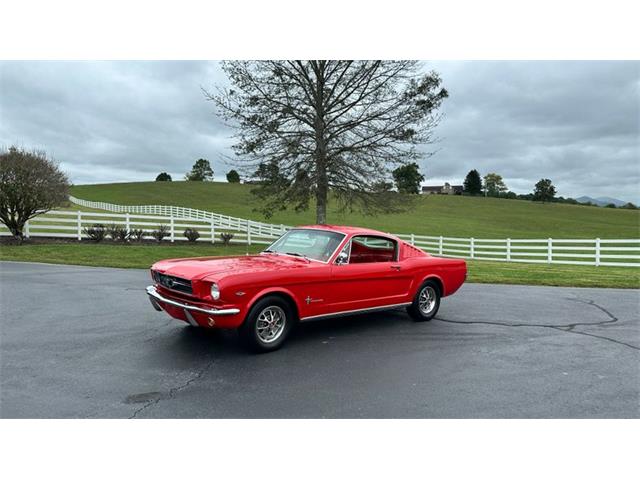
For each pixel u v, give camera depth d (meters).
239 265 5.92
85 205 58.62
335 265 6.32
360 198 20.39
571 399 4.52
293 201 19.91
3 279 10.80
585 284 12.87
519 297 10.51
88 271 12.59
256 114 18.81
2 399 4.20
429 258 7.76
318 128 18.94
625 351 6.21
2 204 17.52
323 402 4.32
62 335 6.30
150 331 6.58
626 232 54.94
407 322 7.64
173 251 18.17
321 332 6.86
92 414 3.95
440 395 4.55
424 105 18.70
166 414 3.99
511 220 64.50
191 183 100.88
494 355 5.91
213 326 5.38
